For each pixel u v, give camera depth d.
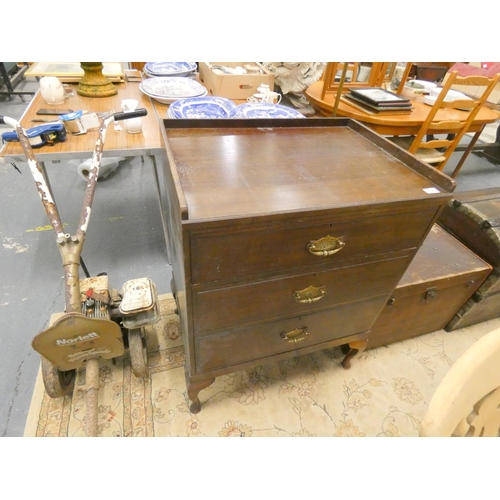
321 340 1.07
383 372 1.35
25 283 1.54
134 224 1.99
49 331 0.87
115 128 1.33
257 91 1.73
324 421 1.17
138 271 1.67
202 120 0.98
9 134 1.10
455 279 1.25
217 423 1.13
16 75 3.69
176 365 1.28
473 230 1.36
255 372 1.31
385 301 1.02
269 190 0.73
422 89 2.40
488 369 0.46
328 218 0.69
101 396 1.16
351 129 1.11
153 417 1.12
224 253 0.67
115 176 2.44
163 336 1.37
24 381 1.18
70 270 0.89
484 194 1.52
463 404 0.44
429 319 1.42
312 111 2.64
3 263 1.63
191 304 0.74
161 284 1.61
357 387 1.29
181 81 1.72
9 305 1.43
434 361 1.42
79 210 2.05
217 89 1.70
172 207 0.82
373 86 2.23
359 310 1.01
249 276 0.74
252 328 0.89
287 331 0.95
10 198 2.08
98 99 1.58
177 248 0.84
